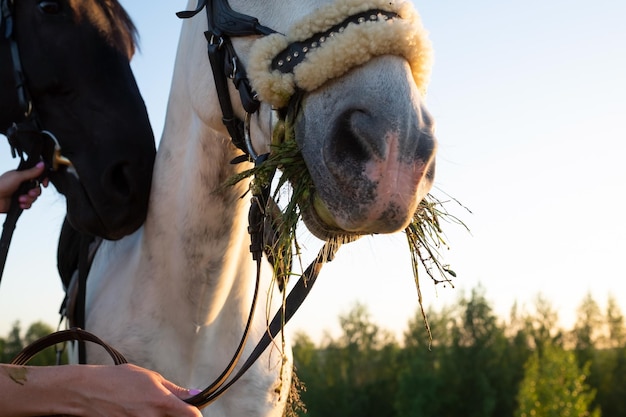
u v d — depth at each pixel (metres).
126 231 2.14
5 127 2.28
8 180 2.09
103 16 2.25
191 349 2.08
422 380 43.91
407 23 1.53
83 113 2.16
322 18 1.56
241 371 1.79
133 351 2.09
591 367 46.41
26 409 1.58
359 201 1.42
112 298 2.18
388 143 1.41
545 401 30.41
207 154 1.98
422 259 1.70
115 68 2.22
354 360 50.53
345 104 1.48
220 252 2.03
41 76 2.16
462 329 46.22
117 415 1.60
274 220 1.69
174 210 2.06
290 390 2.21
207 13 1.83
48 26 2.17
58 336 1.77
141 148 2.17
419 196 1.44
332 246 1.77
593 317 52.91
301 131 1.57
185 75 2.03
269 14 1.70
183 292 2.05
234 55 1.75
